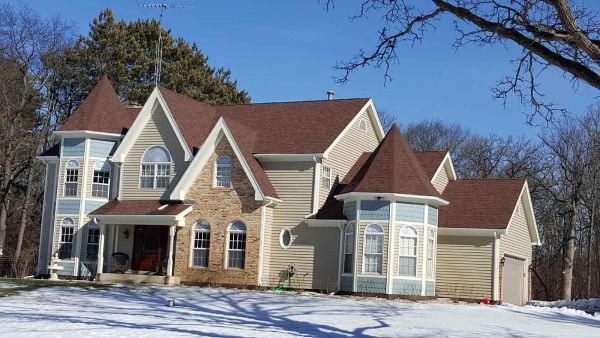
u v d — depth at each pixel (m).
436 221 32.50
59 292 27.31
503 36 13.27
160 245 35.44
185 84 59.84
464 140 69.81
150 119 36.16
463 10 13.51
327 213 33.06
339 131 35.09
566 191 55.25
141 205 35.03
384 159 32.00
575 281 58.47
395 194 30.75
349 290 31.39
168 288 30.50
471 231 33.78
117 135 37.38
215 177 33.84
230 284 32.84
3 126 49.41
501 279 34.28
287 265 33.38
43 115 56.09
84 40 58.59
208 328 18.33
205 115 38.19
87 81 57.66
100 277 34.44
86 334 16.34
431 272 31.84
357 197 31.59
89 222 36.56
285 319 21.33
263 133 36.25
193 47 64.00
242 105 39.44
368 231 31.28
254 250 32.78
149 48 60.91
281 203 33.97
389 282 30.56
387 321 21.67
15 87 51.84
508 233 35.72
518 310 29.30
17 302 23.53
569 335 20.73
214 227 33.47
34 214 56.97
